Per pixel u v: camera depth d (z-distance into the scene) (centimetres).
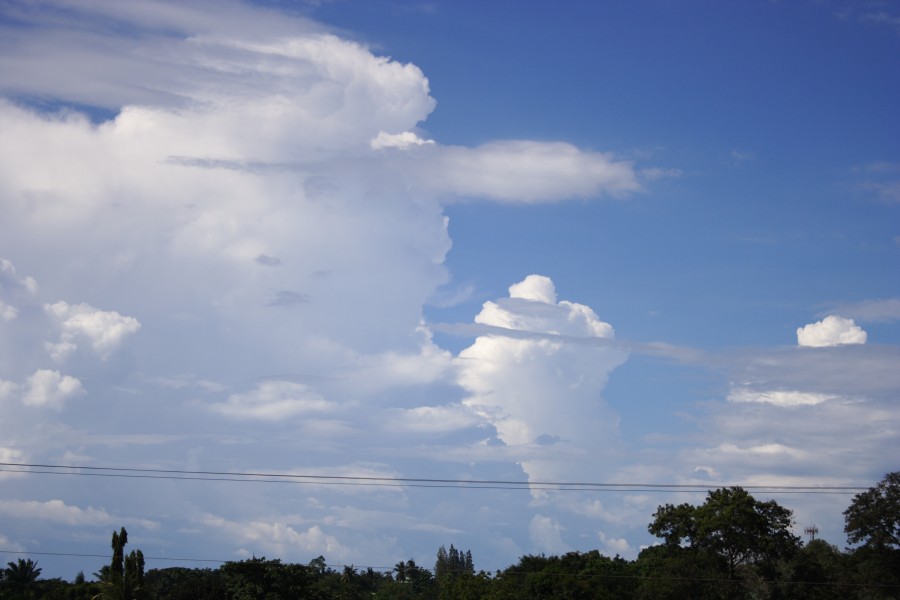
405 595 15200
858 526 9100
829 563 9869
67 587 11138
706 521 10000
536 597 9712
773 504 10012
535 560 11969
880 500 9131
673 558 9869
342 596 12025
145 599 8750
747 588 9469
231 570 9881
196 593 9719
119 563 8919
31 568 14812
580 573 10488
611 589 10038
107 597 8612
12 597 12162
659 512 10744
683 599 9350
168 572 11388
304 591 9938
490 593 10050
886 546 9088
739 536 9856
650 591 9388
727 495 10169
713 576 9506
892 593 9025
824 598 9275
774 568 9744
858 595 9194
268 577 9862
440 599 11112
